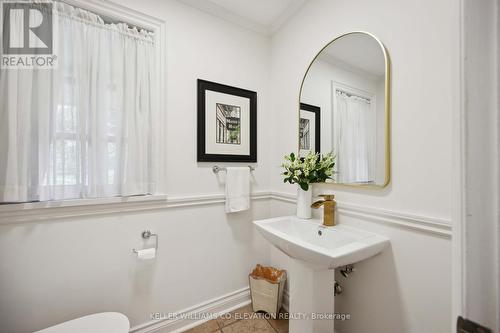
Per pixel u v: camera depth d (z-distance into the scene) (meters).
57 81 1.18
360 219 1.28
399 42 1.10
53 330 1.05
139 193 1.41
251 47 1.90
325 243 1.30
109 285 1.33
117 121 1.34
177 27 1.55
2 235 1.08
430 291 1.00
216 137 1.70
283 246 1.14
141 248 1.43
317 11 1.54
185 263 1.59
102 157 1.30
